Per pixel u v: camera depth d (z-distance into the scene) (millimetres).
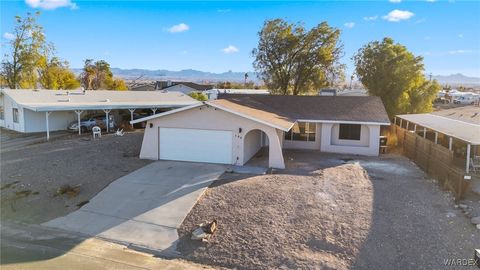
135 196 14891
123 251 11047
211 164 19672
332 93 35469
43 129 31875
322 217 12555
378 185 16359
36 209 14172
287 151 25000
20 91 32781
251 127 19312
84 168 18750
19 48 50719
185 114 20188
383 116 24531
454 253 10547
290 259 10352
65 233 12227
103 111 36656
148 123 20781
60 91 36031
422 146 20141
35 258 10477
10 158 21297
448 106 61094
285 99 28547
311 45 46656
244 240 11352
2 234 12172
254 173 17750
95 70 68125
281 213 12836
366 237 11320
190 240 11602
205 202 13977
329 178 17125
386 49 39812
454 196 15250
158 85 80938
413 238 11336
